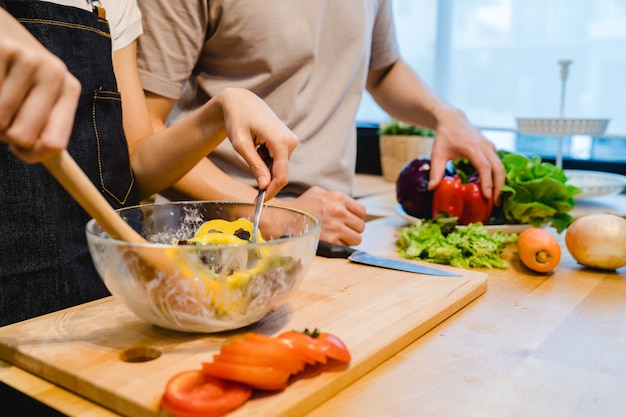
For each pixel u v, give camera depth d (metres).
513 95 2.05
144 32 1.07
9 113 0.40
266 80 1.16
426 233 1.04
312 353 0.52
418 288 0.77
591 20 1.84
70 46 0.85
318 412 0.50
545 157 2.06
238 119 0.73
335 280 0.80
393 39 1.48
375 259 0.89
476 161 1.19
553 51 1.93
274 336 0.62
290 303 0.71
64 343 0.60
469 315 0.73
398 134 2.09
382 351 0.59
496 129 2.11
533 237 0.92
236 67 1.16
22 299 0.81
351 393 0.54
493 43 2.04
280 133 0.71
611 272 0.93
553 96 1.97
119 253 0.55
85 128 0.87
